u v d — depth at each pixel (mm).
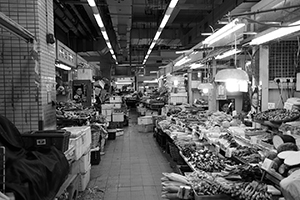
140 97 18859
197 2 8688
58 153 2408
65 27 9055
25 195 1738
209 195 2586
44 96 3631
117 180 4742
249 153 3178
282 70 4254
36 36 3465
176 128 6180
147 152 6926
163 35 11008
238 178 2838
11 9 3434
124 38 10102
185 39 10133
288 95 4266
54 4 6523
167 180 3209
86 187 4371
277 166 2387
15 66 3434
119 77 21297
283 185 1994
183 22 11039
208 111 6918
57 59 5441
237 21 2973
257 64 4363
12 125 2357
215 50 4992
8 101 3463
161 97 12438
